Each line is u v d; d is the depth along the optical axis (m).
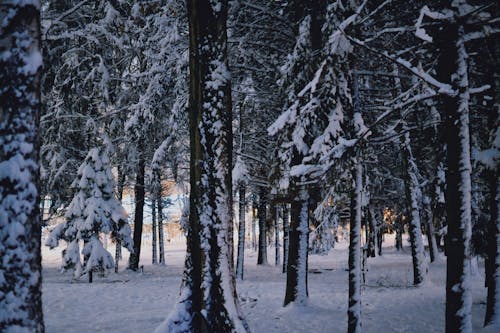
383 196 23.81
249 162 17.47
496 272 8.86
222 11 7.83
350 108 8.28
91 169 19.31
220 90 7.60
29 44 4.52
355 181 7.82
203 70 7.66
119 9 20.47
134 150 22.98
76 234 18.94
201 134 7.54
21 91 4.43
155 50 14.98
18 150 4.38
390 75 9.50
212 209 7.36
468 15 6.18
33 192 4.42
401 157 17.70
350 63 8.40
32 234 4.38
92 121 19.59
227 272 7.20
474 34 6.61
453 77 6.41
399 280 19.05
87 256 18.66
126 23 18.33
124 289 15.80
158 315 10.66
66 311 11.73
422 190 20.55
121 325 9.55
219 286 7.10
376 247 37.12
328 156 7.33
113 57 20.39
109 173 19.78
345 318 10.56
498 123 8.53
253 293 14.88
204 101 7.59
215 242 7.26
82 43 19.31
